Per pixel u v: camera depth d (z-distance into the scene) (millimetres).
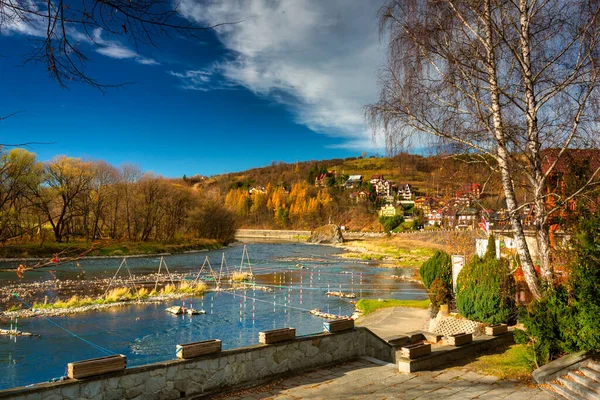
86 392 6406
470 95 10250
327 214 145625
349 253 73000
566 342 9195
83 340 18578
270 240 117875
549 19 9945
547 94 9922
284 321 23078
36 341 18234
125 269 44531
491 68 10125
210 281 38125
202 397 7684
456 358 10727
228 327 21547
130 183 67688
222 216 91500
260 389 8250
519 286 15367
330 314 24656
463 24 10336
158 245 65188
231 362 8172
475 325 15328
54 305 25125
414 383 8758
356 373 9328
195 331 20578
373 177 170000
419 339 14648
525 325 9914
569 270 9359
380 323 19625
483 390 8398
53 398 6070
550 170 10008
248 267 50562
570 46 9758
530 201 10414
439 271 18859
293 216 148625
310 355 9508
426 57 10609
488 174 11320
